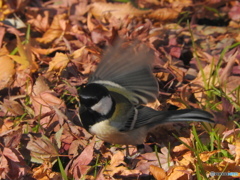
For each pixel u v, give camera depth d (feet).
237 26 25.53
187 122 18.11
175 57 22.12
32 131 17.42
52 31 23.29
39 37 24.25
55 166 16.66
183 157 16.16
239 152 15.43
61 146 16.90
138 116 15.48
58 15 24.63
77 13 25.68
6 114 18.45
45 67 21.29
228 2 27.53
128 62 15.28
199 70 21.39
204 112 15.37
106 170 15.65
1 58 20.24
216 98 19.62
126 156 16.84
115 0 26.81
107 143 17.53
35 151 16.20
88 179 15.30
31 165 16.30
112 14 25.18
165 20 25.45
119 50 15.14
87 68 20.44
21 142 16.53
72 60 20.48
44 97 18.63
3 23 23.67
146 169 16.02
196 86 20.16
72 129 17.46
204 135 17.29
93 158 16.56
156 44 22.62
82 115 15.38
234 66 20.93
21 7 25.55
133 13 24.98
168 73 20.24
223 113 17.97
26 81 19.84
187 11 26.71
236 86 19.75
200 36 23.95
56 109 17.69
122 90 15.67
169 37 23.67
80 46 22.33
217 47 23.08
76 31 23.62
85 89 15.20
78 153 16.43
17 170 15.43
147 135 17.65
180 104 18.90
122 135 15.46
